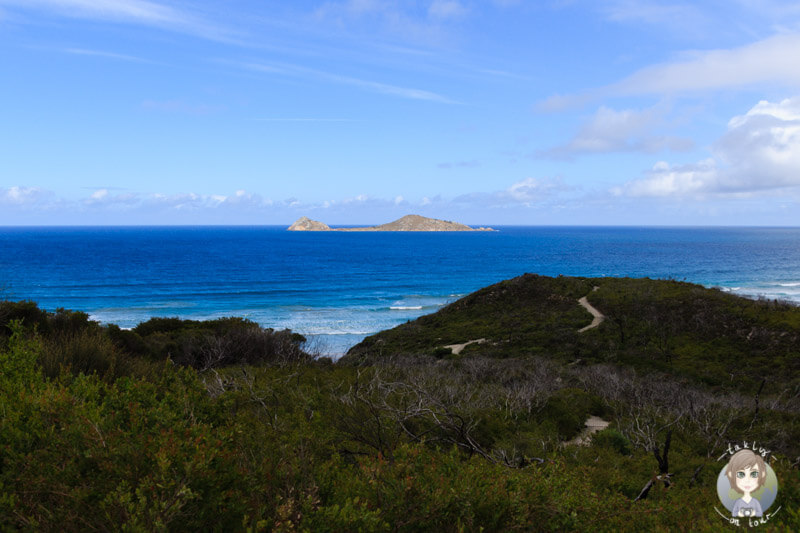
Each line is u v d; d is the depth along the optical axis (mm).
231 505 2498
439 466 3623
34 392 3441
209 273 111438
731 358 32188
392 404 7641
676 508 4031
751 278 109438
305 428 4383
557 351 35656
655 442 9250
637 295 46969
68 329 11906
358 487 3205
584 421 12227
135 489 2303
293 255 171875
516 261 158000
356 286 96125
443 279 110188
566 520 3330
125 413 3326
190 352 16469
